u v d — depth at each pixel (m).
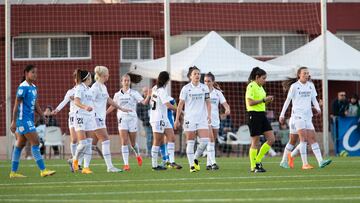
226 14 90.94
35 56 89.56
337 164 61.16
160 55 90.06
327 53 84.31
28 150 77.50
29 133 48.62
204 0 95.19
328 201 34.62
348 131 79.25
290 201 34.56
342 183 43.84
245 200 34.91
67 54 89.94
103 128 53.75
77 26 89.06
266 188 40.91
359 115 79.38
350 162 64.00
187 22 90.44
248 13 91.19
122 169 56.97
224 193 38.28
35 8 88.75
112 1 93.50
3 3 91.62
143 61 89.31
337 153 79.31
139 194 38.09
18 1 93.25
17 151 49.28
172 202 34.25
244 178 47.44
